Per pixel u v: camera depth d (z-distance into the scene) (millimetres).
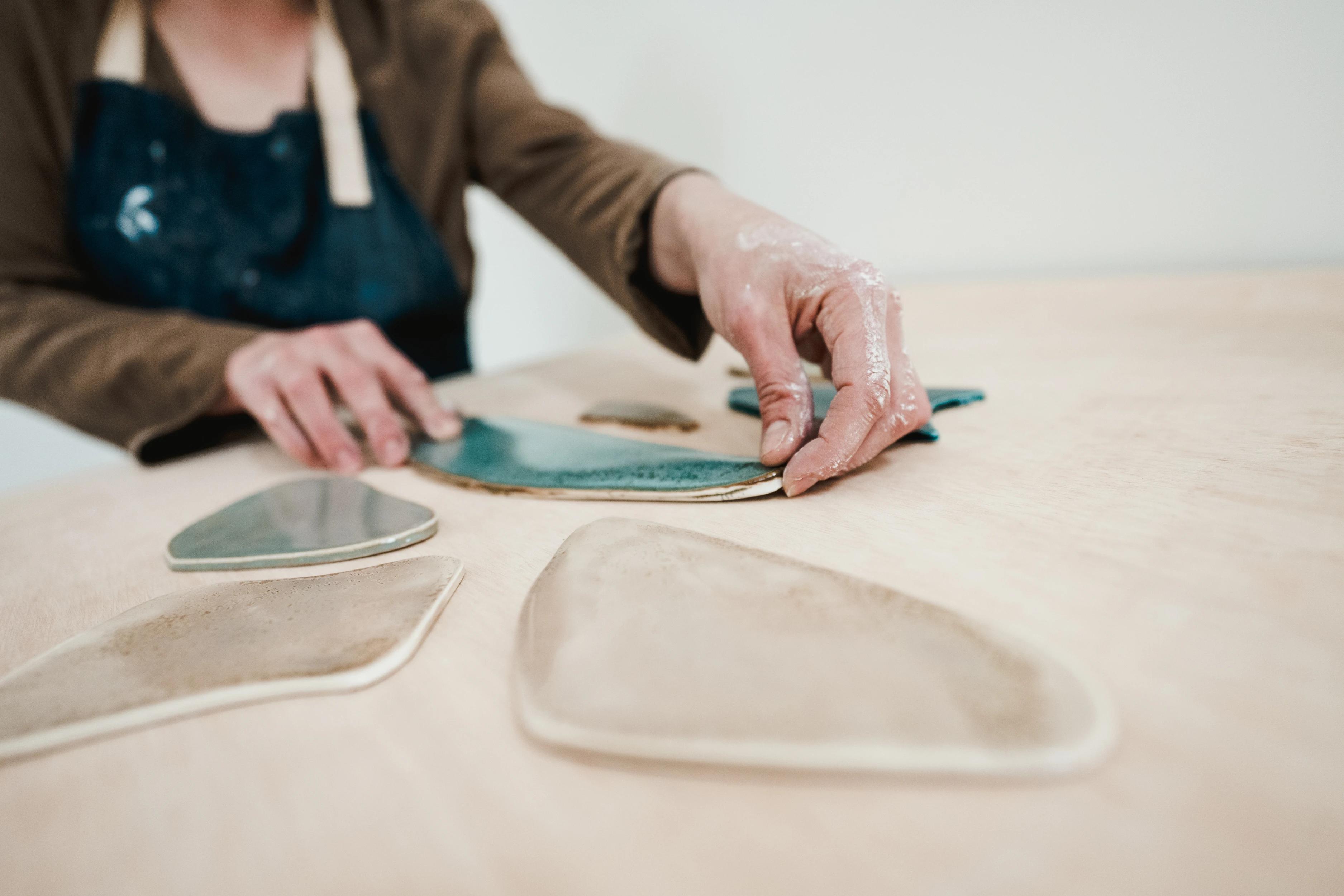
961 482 357
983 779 174
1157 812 161
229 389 553
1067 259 890
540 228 709
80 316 608
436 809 189
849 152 1018
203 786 207
